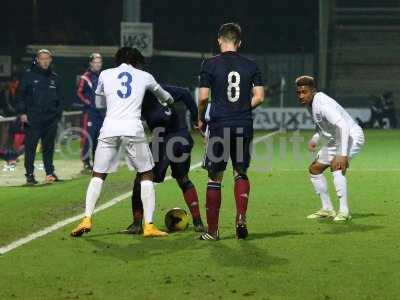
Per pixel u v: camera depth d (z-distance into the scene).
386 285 20.02
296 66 95.56
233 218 30.19
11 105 71.12
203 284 20.17
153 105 27.28
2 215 30.72
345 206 29.48
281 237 26.19
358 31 101.38
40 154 59.19
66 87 78.38
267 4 104.69
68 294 19.34
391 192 37.28
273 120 89.56
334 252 23.86
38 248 24.72
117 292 19.50
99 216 30.81
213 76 25.61
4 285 20.25
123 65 26.84
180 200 34.81
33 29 99.81
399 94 97.88
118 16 102.94
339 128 28.56
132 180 42.41
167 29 104.69
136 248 24.64
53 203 34.09
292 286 19.95
